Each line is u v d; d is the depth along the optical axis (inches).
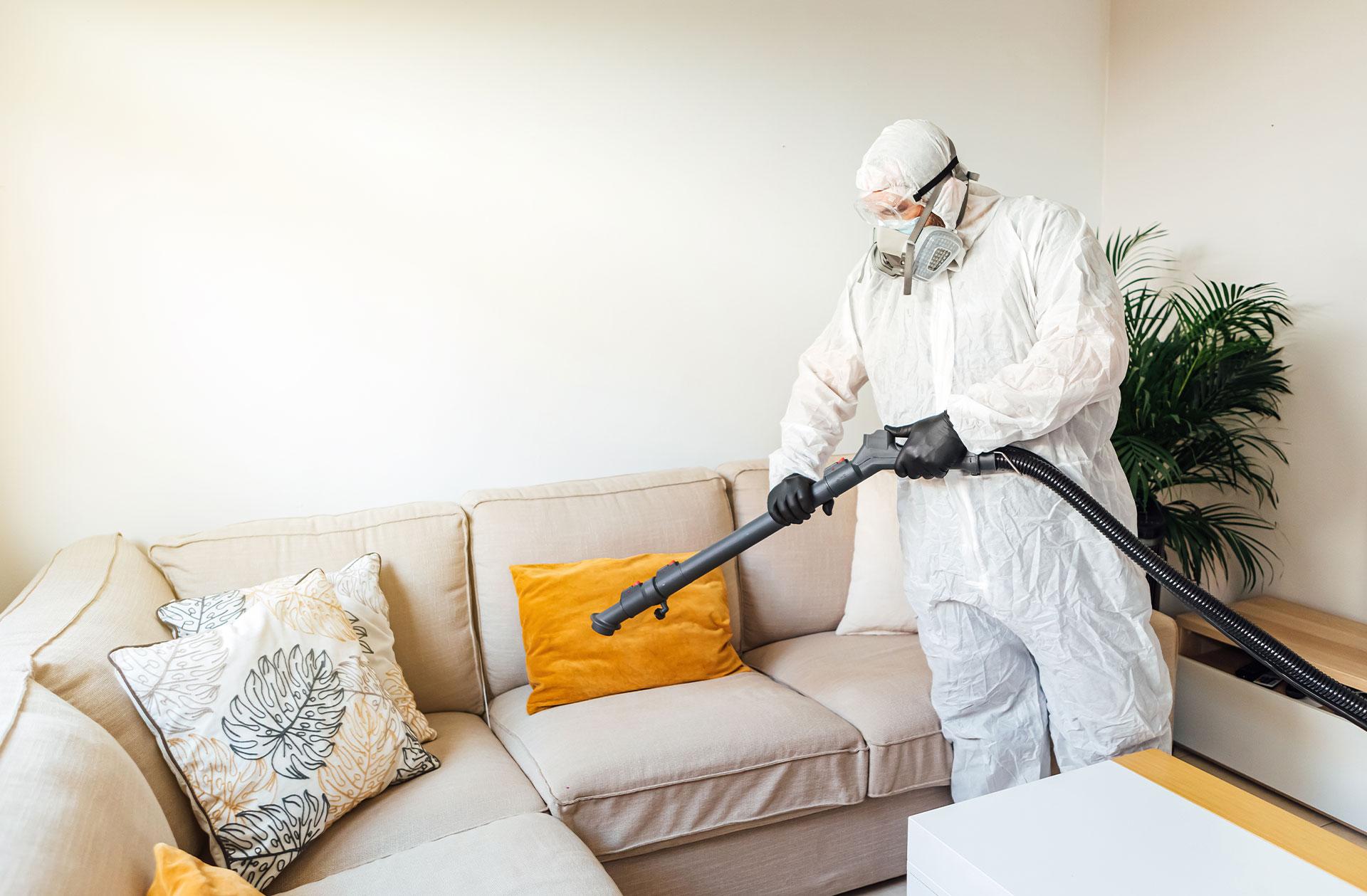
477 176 83.2
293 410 78.7
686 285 93.1
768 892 65.5
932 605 66.9
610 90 87.7
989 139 107.7
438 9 80.4
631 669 72.7
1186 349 91.9
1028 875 41.3
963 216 62.3
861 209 63.4
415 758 60.2
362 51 78.2
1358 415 91.2
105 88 70.8
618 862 60.5
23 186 69.2
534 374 87.5
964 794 68.8
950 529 63.7
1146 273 110.8
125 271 72.4
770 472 70.9
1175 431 92.4
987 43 105.9
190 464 75.8
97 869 34.6
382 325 81.2
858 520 87.7
